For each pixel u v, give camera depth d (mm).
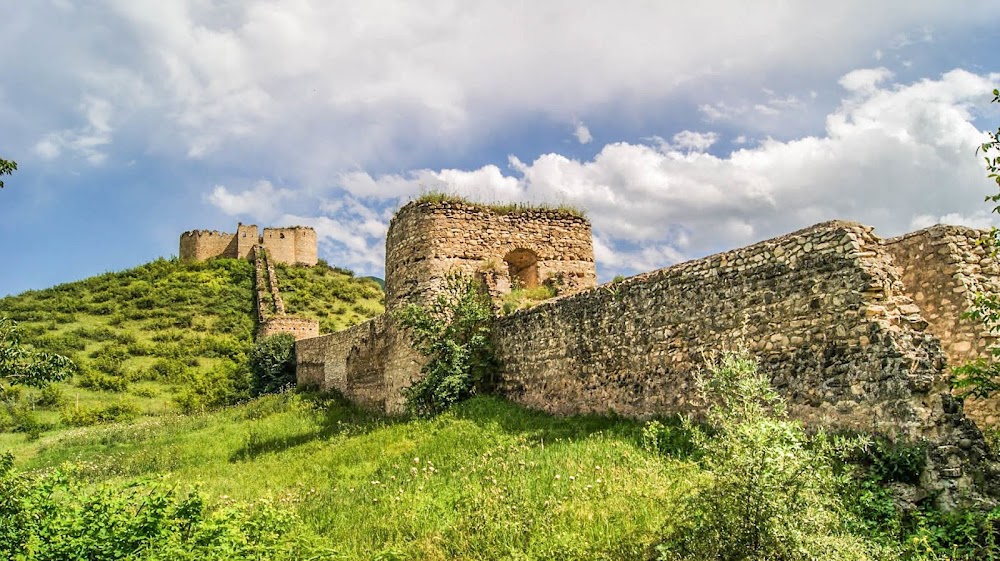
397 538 8320
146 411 32375
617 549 6832
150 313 47656
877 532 6766
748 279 10305
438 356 16984
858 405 8250
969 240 9406
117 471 17047
